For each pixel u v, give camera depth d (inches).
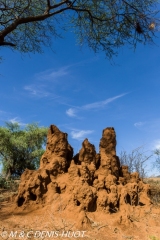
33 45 485.4
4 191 487.2
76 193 249.3
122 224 231.6
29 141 836.6
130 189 284.2
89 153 302.5
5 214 255.9
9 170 805.9
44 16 390.6
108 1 401.4
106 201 255.0
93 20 441.4
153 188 435.2
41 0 417.4
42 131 847.7
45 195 267.6
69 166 296.8
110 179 277.9
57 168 284.2
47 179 275.0
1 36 370.3
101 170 295.3
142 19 389.1
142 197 301.6
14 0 399.9
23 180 277.6
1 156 820.6
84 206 246.2
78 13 446.3
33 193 267.3
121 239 207.8
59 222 228.1
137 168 522.0
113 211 258.8
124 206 264.1
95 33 454.3
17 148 819.4
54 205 250.5
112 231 220.5
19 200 272.2
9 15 409.1
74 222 226.8
